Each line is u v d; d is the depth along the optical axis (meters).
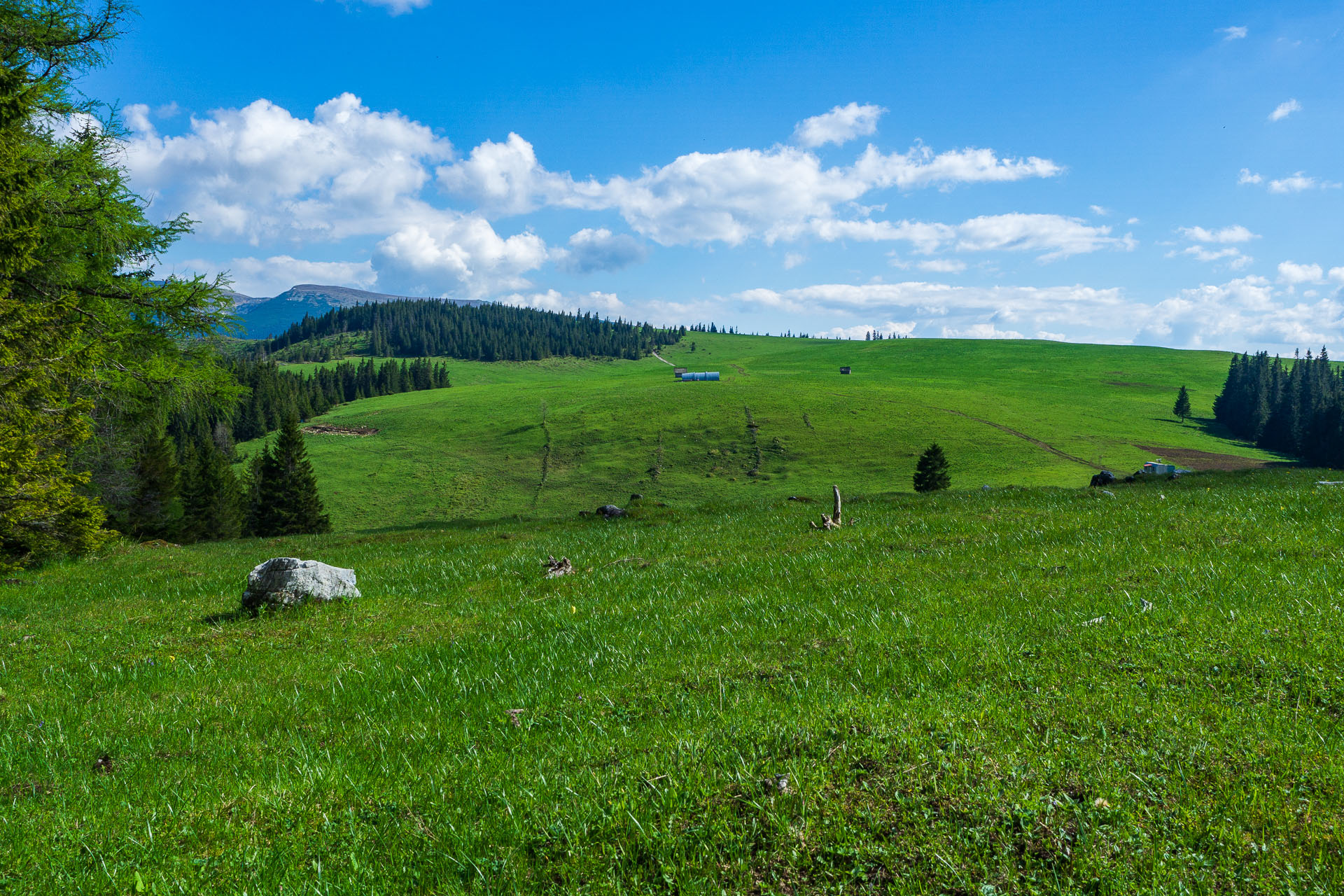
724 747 5.26
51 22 19.81
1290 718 5.12
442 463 142.75
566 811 4.56
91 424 19.42
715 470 131.88
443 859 4.26
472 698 7.57
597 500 119.81
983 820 4.12
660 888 3.92
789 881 3.88
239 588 15.15
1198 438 156.62
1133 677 6.05
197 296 23.02
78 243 21.28
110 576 18.30
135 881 4.12
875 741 5.04
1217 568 9.09
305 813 4.95
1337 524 10.78
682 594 11.59
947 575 10.56
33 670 9.52
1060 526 13.45
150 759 6.39
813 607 9.49
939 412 160.12
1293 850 3.72
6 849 4.50
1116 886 3.55
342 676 8.59
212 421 141.38
